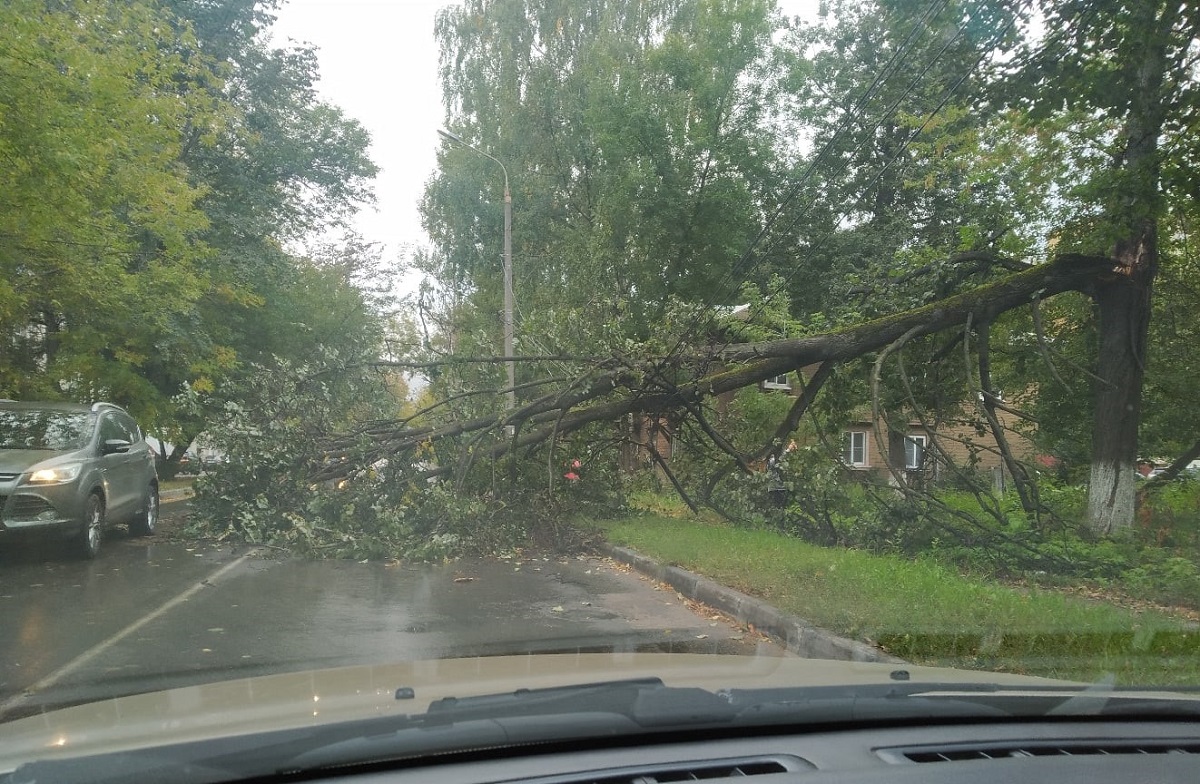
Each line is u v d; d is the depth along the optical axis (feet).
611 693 10.33
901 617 24.80
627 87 89.25
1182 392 54.85
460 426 45.96
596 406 49.49
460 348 53.26
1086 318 55.83
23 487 33.50
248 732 9.29
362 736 8.98
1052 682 12.71
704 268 91.71
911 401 47.19
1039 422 55.26
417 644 23.41
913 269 53.93
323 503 41.86
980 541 41.37
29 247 48.93
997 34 40.22
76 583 32.24
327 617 27.07
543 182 103.14
